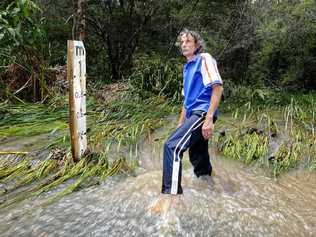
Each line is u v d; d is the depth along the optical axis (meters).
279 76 11.80
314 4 10.43
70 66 2.93
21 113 4.74
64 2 9.42
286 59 11.36
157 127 4.73
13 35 4.61
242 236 2.23
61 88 6.00
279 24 11.40
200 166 2.99
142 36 10.84
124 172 3.12
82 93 3.13
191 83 2.67
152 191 2.70
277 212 2.56
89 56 10.56
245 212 2.51
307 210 2.64
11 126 4.37
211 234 2.22
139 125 4.54
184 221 2.32
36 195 2.67
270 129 4.65
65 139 3.79
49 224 2.30
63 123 4.54
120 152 3.65
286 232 2.31
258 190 2.93
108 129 4.21
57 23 9.33
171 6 10.54
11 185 2.85
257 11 12.08
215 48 11.41
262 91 7.55
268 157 3.73
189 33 2.69
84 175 2.96
